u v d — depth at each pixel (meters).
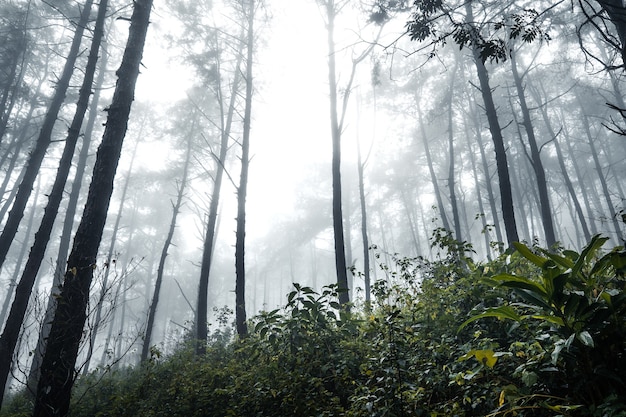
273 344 6.05
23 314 7.75
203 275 13.02
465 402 3.44
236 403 5.28
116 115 6.45
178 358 9.02
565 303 2.83
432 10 4.37
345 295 9.56
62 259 16.25
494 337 4.02
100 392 7.91
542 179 14.02
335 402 4.36
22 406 8.42
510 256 5.05
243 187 12.00
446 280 5.95
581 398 2.65
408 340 4.67
